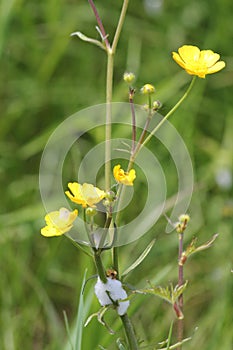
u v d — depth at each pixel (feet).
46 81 4.54
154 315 3.54
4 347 3.45
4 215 3.77
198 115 4.53
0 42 4.17
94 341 3.18
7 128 4.40
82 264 3.41
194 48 2.78
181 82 4.35
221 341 3.37
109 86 2.79
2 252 3.63
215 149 4.34
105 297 2.71
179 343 2.75
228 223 3.85
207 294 3.70
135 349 2.75
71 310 3.75
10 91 4.57
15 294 3.57
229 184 4.10
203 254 3.77
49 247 3.72
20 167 4.17
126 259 3.62
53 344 3.34
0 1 4.29
